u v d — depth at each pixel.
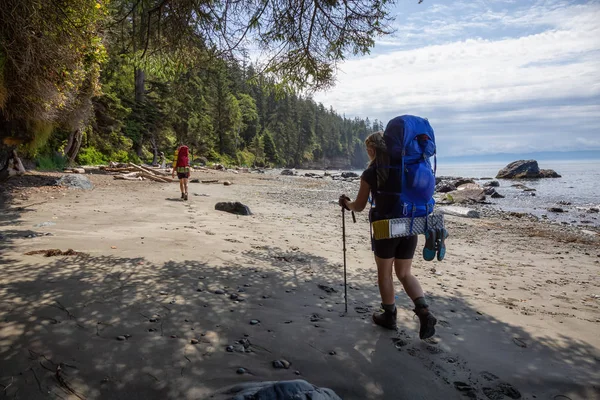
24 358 2.44
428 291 4.77
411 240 3.24
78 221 7.61
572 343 3.41
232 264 5.16
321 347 2.98
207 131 58.59
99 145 31.08
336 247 7.16
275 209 12.70
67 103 12.93
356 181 34.47
